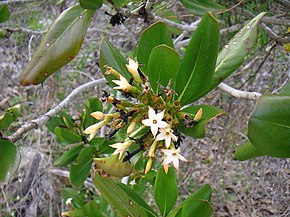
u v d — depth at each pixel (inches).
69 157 17.5
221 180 29.8
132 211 9.7
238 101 25.7
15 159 10.9
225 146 26.5
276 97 7.9
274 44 20.5
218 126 27.6
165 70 9.7
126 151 9.6
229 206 29.4
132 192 11.6
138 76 9.6
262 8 18.9
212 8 13.2
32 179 33.3
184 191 28.9
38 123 13.1
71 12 11.7
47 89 32.9
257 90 25.2
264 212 27.5
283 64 24.0
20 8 35.1
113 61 10.8
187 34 22.8
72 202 20.1
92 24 37.9
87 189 31.1
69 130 17.6
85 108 17.6
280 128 7.9
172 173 11.2
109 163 9.3
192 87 9.8
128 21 25.5
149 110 8.8
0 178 10.6
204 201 10.1
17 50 38.1
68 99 15.7
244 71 25.1
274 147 8.0
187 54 9.5
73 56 11.7
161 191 11.3
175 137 8.8
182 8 23.9
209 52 9.2
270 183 28.0
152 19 13.2
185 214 10.4
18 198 33.0
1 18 16.2
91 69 37.7
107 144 16.2
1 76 38.3
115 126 9.7
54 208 32.6
